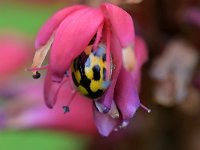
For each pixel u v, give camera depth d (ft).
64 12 0.19
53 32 0.19
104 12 0.19
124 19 0.19
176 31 0.26
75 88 0.19
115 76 0.19
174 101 0.24
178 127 0.29
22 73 0.31
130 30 0.18
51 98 0.19
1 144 0.32
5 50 0.31
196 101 0.26
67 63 0.18
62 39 0.18
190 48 0.25
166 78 0.24
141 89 0.26
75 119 0.26
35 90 0.27
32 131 0.26
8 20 0.35
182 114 0.28
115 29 0.19
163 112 0.28
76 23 0.19
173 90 0.24
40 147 0.32
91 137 0.28
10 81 0.30
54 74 0.18
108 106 0.18
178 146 0.29
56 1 0.34
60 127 0.26
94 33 0.19
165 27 0.25
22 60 0.31
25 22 0.35
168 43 0.25
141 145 0.29
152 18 0.25
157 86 0.24
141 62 0.21
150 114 0.28
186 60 0.25
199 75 0.25
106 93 0.18
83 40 0.18
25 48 0.31
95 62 0.18
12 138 0.32
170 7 0.25
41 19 0.35
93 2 0.22
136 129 0.28
